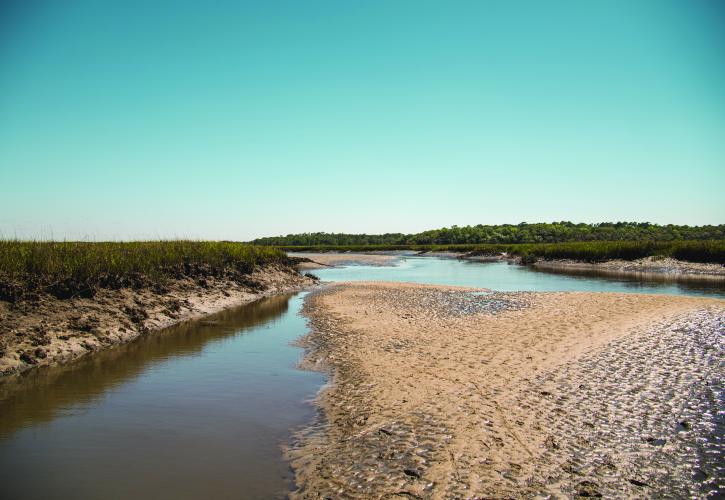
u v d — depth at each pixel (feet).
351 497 20.15
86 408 30.68
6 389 34.12
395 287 100.12
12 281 46.55
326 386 34.88
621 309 61.57
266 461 23.72
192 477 22.20
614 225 425.69
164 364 40.78
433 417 27.73
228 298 77.15
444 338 47.88
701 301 67.62
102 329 48.98
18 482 21.65
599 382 32.76
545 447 23.73
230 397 32.78
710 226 368.89
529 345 43.62
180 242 96.17
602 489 20.16
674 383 32.30
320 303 76.59
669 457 22.67
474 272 155.84
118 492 20.92
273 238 534.37
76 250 61.46
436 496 19.84
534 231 405.80
